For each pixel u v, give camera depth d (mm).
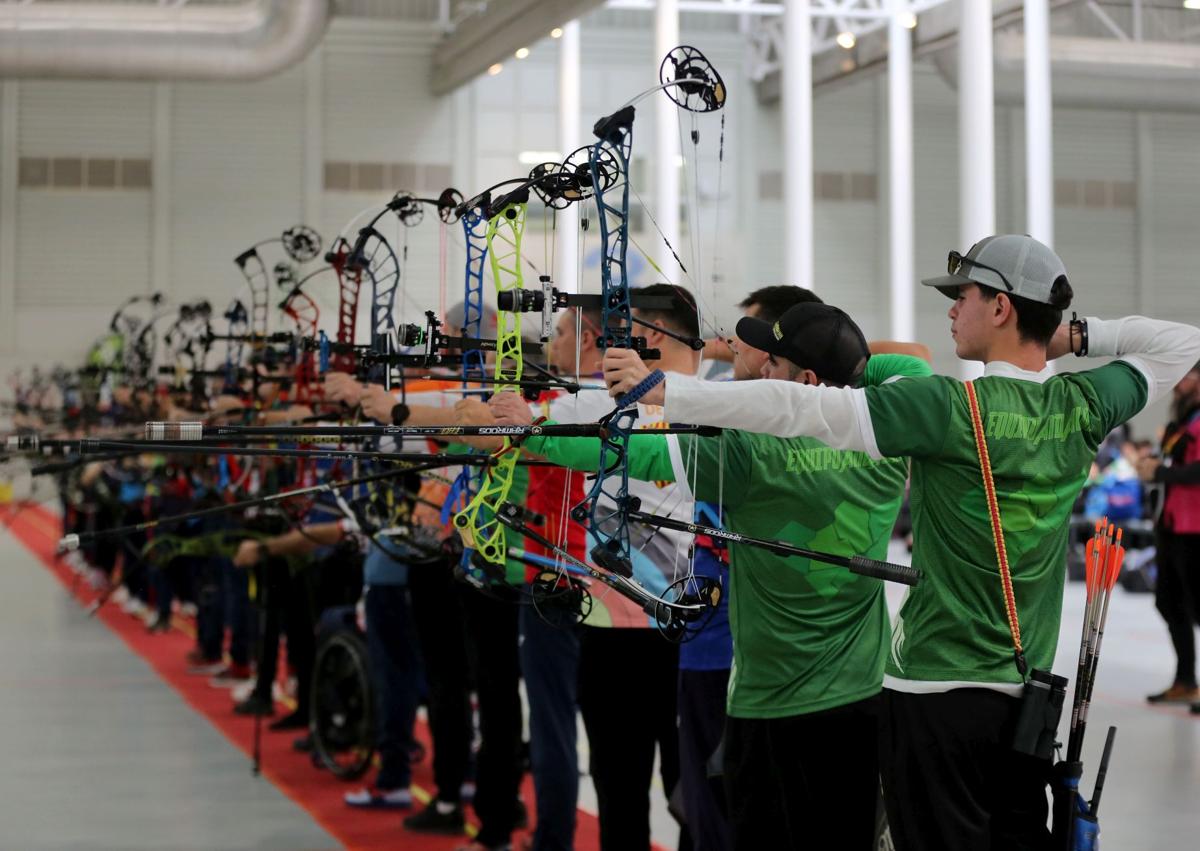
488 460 3150
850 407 2389
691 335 3467
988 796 2463
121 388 9875
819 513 2744
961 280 2545
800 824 2795
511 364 3646
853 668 2775
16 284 22750
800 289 3264
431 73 22969
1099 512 13367
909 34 15016
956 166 23984
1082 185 24406
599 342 2867
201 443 4121
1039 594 2482
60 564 15711
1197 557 7340
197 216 22859
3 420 19469
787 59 12453
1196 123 24719
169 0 17359
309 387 5539
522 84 23188
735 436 2740
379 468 4648
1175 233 24688
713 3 16516
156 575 10703
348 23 22766
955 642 2451
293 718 7078
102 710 7637
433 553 4375
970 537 2438
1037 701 2404
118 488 10758
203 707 7734
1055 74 15539
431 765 6273
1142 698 7637
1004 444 2422
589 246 12594
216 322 21172
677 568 3492
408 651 5520
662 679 3562
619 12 22578
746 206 22734
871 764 2793
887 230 23781
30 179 22812
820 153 23672
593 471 3002
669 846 4812
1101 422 2504
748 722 2816
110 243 22875
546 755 4137
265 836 5090
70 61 13586
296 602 6980
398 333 3699
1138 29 15883
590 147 2912
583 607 3570
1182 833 4973
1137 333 2672
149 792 5785
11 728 7125
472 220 3514
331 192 22984
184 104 22859
